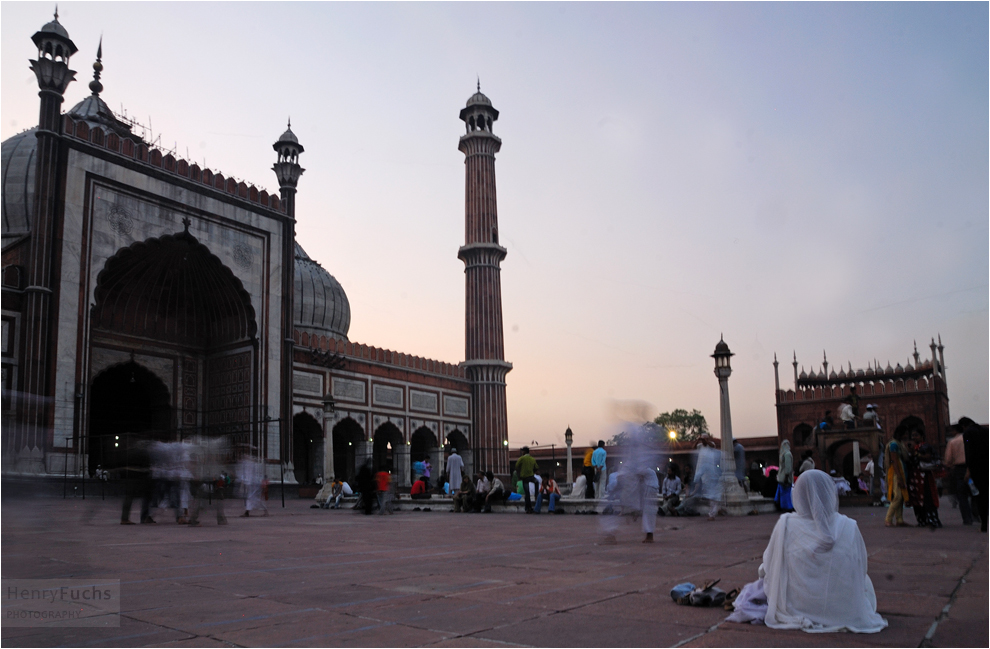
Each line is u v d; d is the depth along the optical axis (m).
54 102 15.59
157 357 19.25
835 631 2.22
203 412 19.91
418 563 4.01
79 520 7.56
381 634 2.20
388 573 3.57
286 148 20.88
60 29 15.79
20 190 17.64
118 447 10.63
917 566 3.66
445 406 25.05
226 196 18.88
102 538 5.58
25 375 14.30
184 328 20.00
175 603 2.71
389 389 23.22
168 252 18.47
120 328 18.67
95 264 15.85
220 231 18.67
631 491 5.37
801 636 2.17
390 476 10.71
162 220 17.38
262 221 19.73
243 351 19.41
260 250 19.59
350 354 22.20
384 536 5.97
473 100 26.88
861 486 12.46
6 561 3.58
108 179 16.36
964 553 4.22
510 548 4.89
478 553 4.56
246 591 3.00
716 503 8.14
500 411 26.02
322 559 4.21
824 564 2.29
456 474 12.98
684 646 2.06
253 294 19.22
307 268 25.44
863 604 2.30
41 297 14.69
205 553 4.53
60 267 15.15
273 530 6.78
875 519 7.66
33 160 17.95
